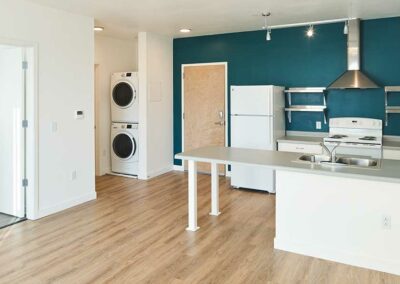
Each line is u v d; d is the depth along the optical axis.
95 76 6.44
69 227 3.93
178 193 5.34
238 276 2.85
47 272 2.91
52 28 4.30
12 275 2.86
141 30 5.87
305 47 5.59
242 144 5.50
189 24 5.36
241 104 5.46
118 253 3.27
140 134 6.21
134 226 3.96
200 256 3.21
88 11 4.50
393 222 2.85
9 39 3.81
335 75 5.41
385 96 5.01
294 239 3.28
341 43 5.33
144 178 6.23
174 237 3.65
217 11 4.55
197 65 6.51
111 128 6.61
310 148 5.11
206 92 6.48
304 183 3.18
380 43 5.06
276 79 5.86
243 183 5.54
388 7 4.41
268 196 5.20
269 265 3.04
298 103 5.75
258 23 5.30
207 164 6.70
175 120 6.86
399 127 5.05
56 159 4.43
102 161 6.58
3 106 4.29
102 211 4.49
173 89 6.81
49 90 4.29
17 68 4.14
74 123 4.66
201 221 4.13
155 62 6.26
